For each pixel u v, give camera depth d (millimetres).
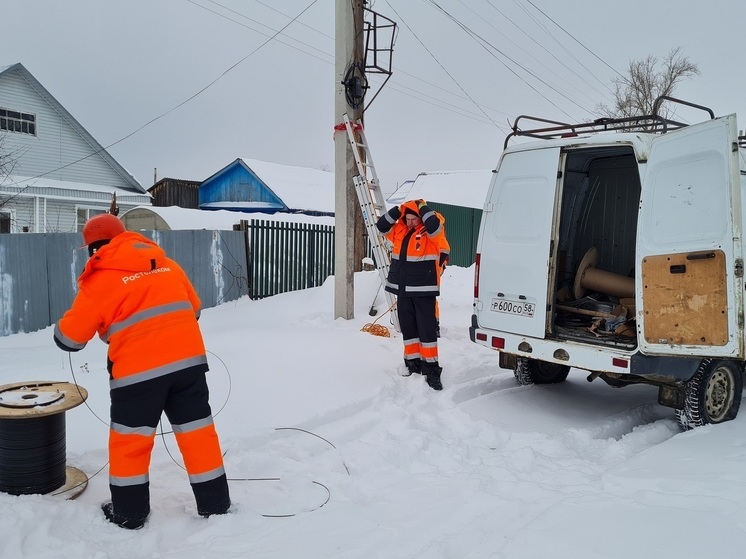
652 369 4645
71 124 25469
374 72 9375
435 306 6086
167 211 14469
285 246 12203
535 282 5305
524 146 5504
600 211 6832
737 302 4152
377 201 8922
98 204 25938
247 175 32031
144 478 3148
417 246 5961
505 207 5602
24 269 8875
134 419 3076
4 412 3055
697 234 4340
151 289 3160
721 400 5059
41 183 23641
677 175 4512
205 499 3250
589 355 4875
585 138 5094
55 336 3021
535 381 6371
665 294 4477
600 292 6312
